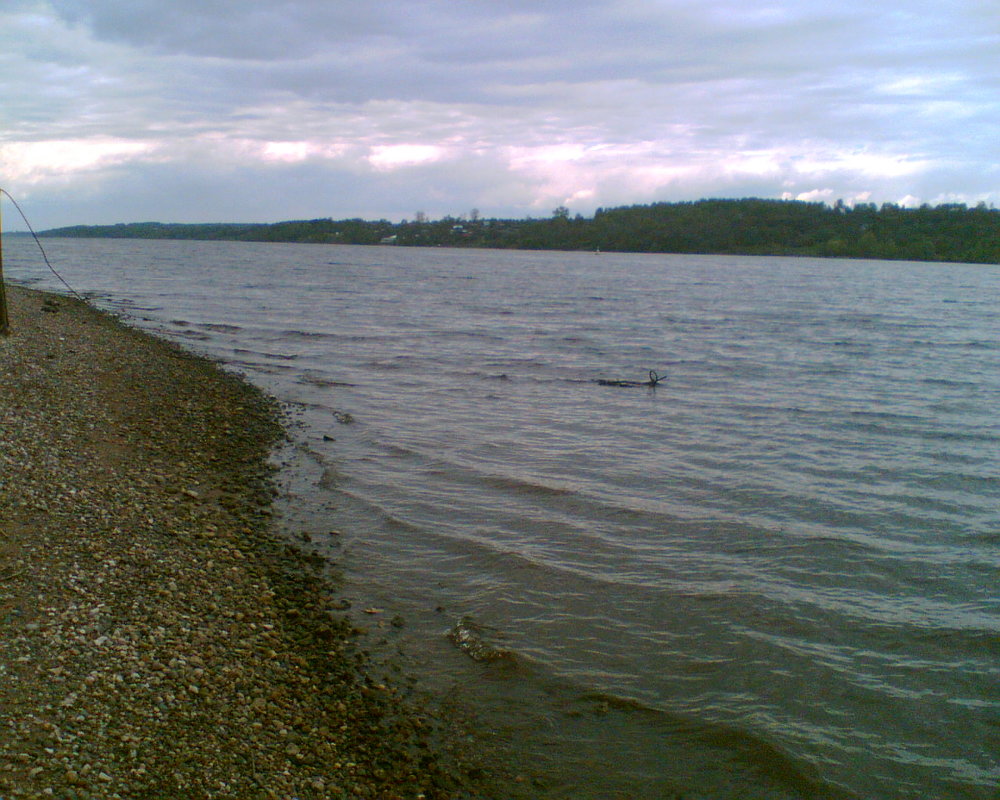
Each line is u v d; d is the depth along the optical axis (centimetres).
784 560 1026
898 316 5016
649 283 8438
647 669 752
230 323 3562
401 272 9781
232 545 938
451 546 1029
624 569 983
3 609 653
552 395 2186
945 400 2214
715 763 621
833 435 1759
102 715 547
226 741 560
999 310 5584
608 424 1827
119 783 484
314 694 659
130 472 1122
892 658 786
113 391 1620
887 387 2433
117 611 700
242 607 780
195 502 1068
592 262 15075
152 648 652
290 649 725
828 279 9775
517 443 1611
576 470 1420
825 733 662
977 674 759
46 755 488
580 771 606
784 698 711
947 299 6656
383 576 926
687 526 1146
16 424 1202
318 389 2073
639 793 586
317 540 1015
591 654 775
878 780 607
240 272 8312
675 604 888
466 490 1271
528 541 1063
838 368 2830
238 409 1695
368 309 4725
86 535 848
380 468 1364
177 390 1780
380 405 1925
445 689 701
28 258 9012
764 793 591
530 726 657
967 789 599
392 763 589
